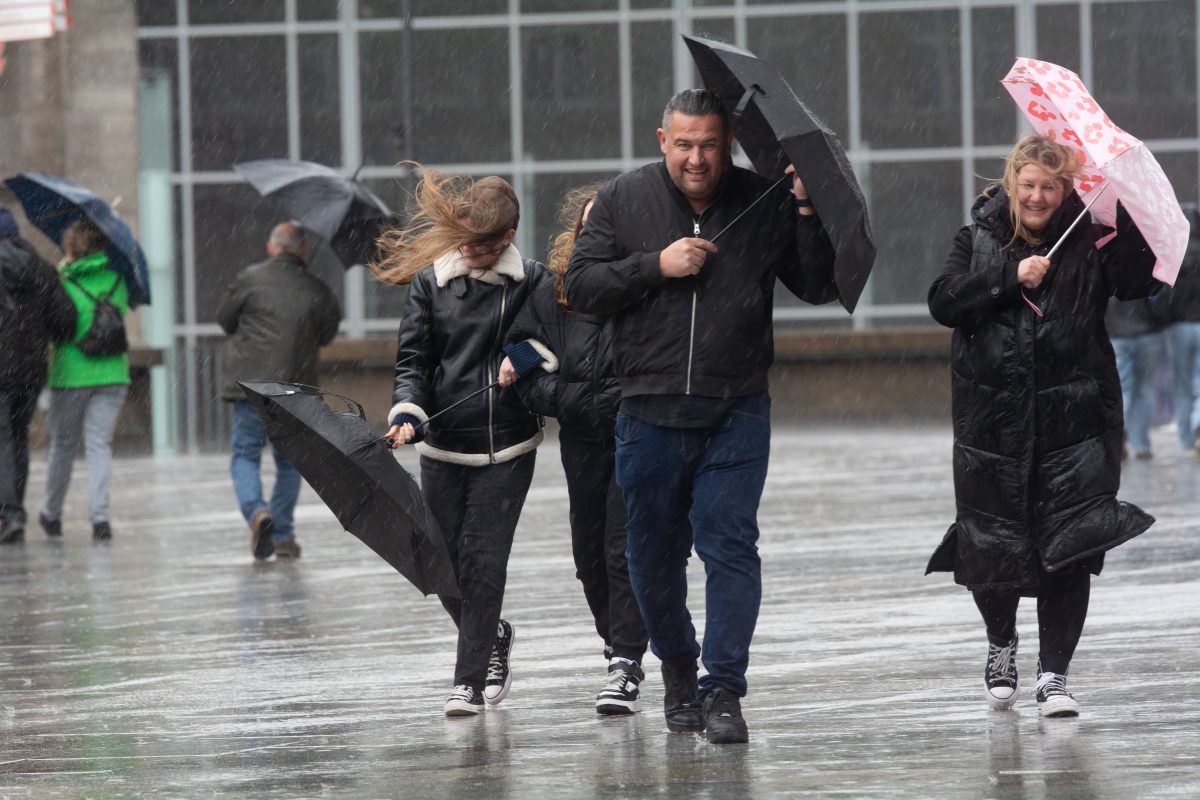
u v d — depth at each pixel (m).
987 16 87.75
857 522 42.97
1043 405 20.77
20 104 82.88
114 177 85.06
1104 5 87.12
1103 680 23.28
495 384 22.09
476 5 89.19
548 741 20.50
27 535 46.47
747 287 19.53
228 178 89.12
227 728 21.88
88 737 21.47
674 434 19.84
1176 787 17.33
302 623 30.75
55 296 44.69
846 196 18.42
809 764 18.80
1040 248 20.92
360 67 89.19
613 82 89.06
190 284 89.19
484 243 21.97
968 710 21.69
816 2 88.50
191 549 42.50
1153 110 87.12
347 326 88.88
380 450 21.08
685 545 20.59
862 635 27.52
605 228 20.03
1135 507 20.66
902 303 88.81
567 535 42.47
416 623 30.48
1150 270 20.83
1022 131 87.75
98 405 45.09
